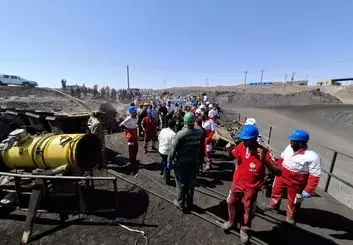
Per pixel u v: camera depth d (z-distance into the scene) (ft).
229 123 59.00
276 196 20.68
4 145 20.84
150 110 44.88
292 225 19.07
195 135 19.39
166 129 25.34
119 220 19.29
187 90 275.59
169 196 23.13
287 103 207.62
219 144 38.63
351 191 29.48
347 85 306.35
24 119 26.45
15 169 21.71
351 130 85.05
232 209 17.58
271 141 58.49
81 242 16.99
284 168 18.94
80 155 20.22
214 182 27.12
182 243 16.99
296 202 18.74
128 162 32.04
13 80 115.75
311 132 80.48
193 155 19.51
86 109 77.25
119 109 83.20
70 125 25.54
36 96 95.20
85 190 23.61
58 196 22.41
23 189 20.17
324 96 225.15
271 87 311.68
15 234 17.90
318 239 17.74
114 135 45.88
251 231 18.39
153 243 16.98
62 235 17.69
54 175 19.39
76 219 19.40
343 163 45.50
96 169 27.63
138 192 23.62
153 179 26.73
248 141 15.62
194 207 21.47
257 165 15.87
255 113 124.26
